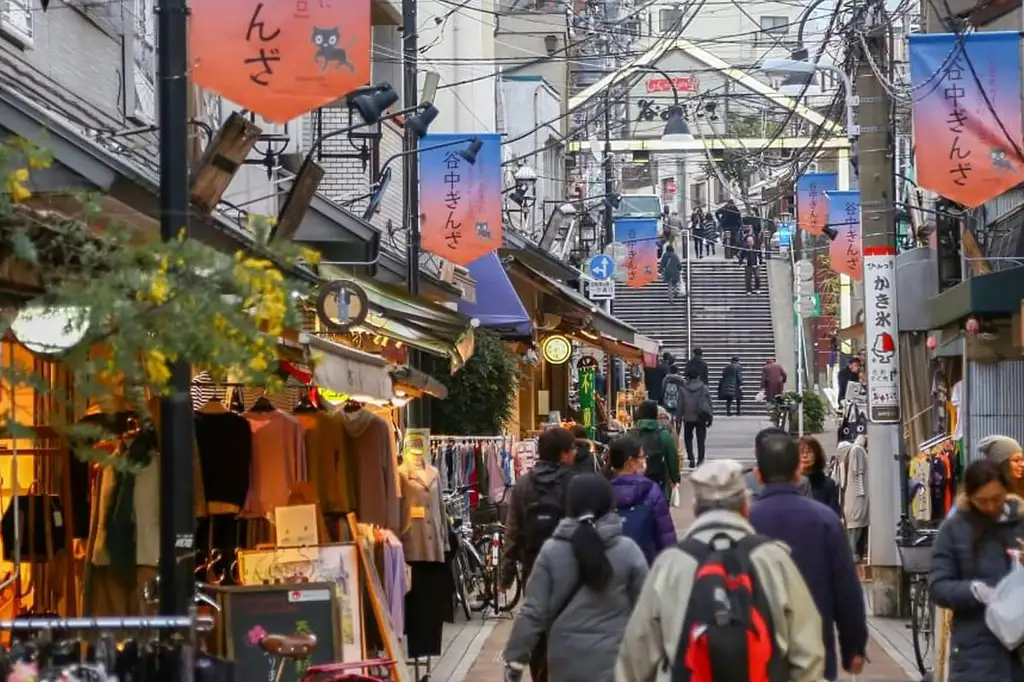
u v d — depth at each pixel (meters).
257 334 8.47
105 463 8.73
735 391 65.56
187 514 10.11
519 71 59.91
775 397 57.72
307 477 16.36
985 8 26.78
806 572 11.91
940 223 28.66
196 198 13.76
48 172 12.07
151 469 13.31
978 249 27.19
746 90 73.81
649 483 14.97
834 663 12.13
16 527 12.38
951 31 25.42
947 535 11.76
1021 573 11.25
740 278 77.75
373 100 20.31
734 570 8.75
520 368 38.69
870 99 24.28
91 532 13.50
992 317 24.03
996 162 20.36
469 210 26.95
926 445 25.70
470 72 41.69
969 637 11.56
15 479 12.38
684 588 8.80
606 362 56.19
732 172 72.94
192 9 13.93
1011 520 11.75
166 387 8.66
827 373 68.69
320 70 13.97
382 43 32.69
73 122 15.93
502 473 27.88
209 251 8.20
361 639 14.59
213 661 10.00
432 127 41.22
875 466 24.52
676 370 62.28
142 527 13.28
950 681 11.76
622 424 48.41
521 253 39.59
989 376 24.09
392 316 19.45
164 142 10.34
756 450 12.55
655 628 8.90
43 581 14.09
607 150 57.38
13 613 12.97
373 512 16.58
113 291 8.01
